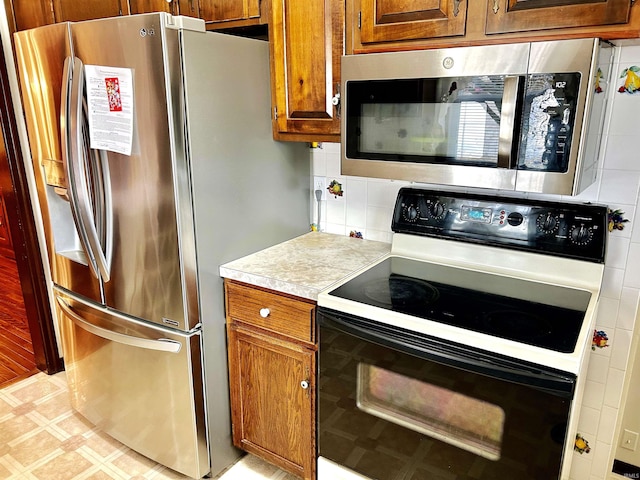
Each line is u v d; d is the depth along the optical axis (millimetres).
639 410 1933
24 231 2498
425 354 1339
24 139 2418
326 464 1718
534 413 1215
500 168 1369
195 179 1636
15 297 3764
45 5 2201
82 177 1702
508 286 1605
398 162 1562
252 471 2029
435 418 1396
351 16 1596
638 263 1565
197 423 1850
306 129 1822
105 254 1812
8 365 2834
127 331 1875
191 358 1768
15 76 2338
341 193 2166
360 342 1476
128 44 1513
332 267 1800
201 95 1599
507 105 1304
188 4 1953
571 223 1564
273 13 1760
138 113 1567
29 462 2072
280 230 2090
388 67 1488
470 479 1376
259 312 1762
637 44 1406
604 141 1537
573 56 1201
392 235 2061
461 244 1786
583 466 1829
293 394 1771
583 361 1276
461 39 1399
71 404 2369
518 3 1292
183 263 1662
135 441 2051
